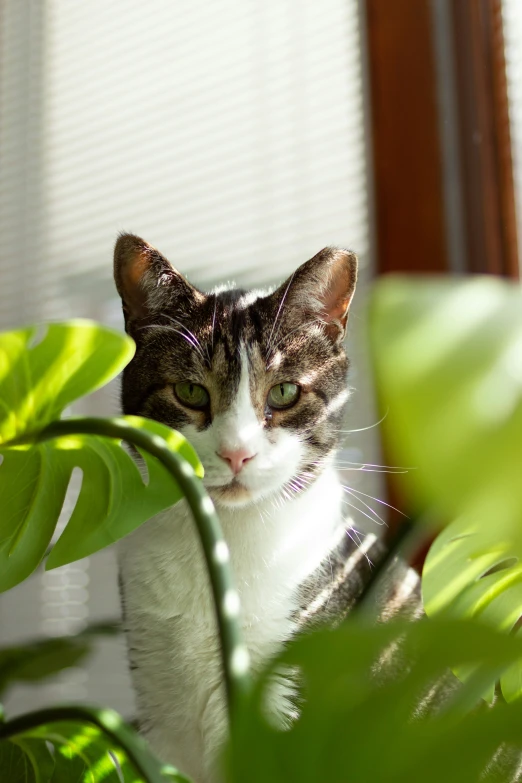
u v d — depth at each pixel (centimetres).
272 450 113
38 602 203
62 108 236
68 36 238
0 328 227
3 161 238
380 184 169
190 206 205
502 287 27
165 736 115
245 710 31
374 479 160
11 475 65
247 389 114
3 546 67
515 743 31
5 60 239
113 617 176
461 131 163
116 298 209
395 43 170
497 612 66
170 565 113
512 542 32
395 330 25
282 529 115
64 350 52
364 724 31
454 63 165
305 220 185
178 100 213
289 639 112
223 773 31
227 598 50
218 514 115
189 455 64
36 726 57
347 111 182
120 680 183
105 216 219
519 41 160
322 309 125
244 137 199
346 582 116
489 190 158
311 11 192
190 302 121
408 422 24
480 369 25
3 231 235
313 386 121
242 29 204
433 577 65
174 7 219
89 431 58
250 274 191
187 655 112
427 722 32
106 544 66
